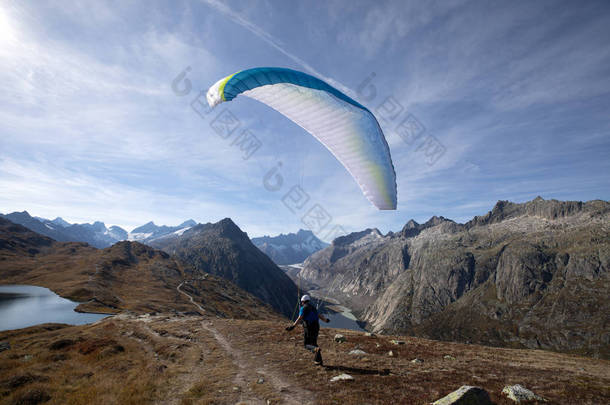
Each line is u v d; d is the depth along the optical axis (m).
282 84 16.30
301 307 12.56
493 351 24.88
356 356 15.80
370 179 18.27
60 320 85.94
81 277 160.88
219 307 159.38
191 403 9.30
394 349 20.52
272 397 9.44
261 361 14.46
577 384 12.20
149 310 110.81
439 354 20.02
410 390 9.98
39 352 17.95
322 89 15.82
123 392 10.39
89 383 11.98
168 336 24.42
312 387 10.24
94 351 17.95
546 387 11.54
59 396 10.52
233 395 9.88
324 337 24.36
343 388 9.99
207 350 18.08
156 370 13.35
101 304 108.69
